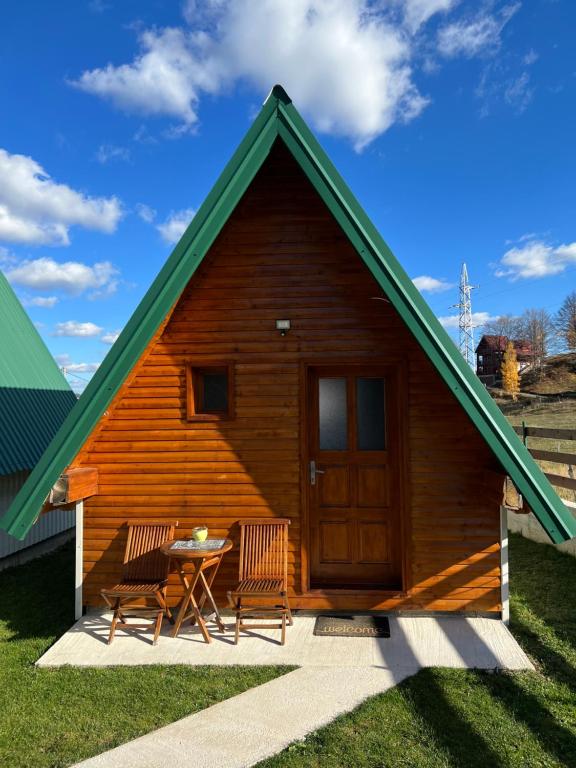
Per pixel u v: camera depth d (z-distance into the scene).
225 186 4.27
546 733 3.09
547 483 4.00
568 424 25.98
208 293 5.16
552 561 6.64
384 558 5.19
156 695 3.60
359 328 5.04
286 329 5.05
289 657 4.11
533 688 3.58
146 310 4.36
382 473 5.23
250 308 5.12
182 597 5.04
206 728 3.20
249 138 4.26
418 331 4.12
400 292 4.13
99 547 5.10
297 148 4.22
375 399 5.33
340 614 4.91
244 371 5.10
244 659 4.10
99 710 3.43
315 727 3.18
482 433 4.07
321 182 4.19
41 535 8.34
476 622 4.71
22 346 9.63
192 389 5.15
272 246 5.13
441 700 3.44
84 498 5.11
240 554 4.88
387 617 4.84
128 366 4.39
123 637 4.56
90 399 4.41
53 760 2.95
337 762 2.86
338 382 5.34
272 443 5.05
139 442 5.13
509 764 2.83
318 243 5.10
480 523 4.85
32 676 3.91
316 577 5.23
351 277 5.05
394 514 5.18
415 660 4.00
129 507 5.11
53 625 5.03
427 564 4.88
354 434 5.27
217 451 5.08
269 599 4.95
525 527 8.02
